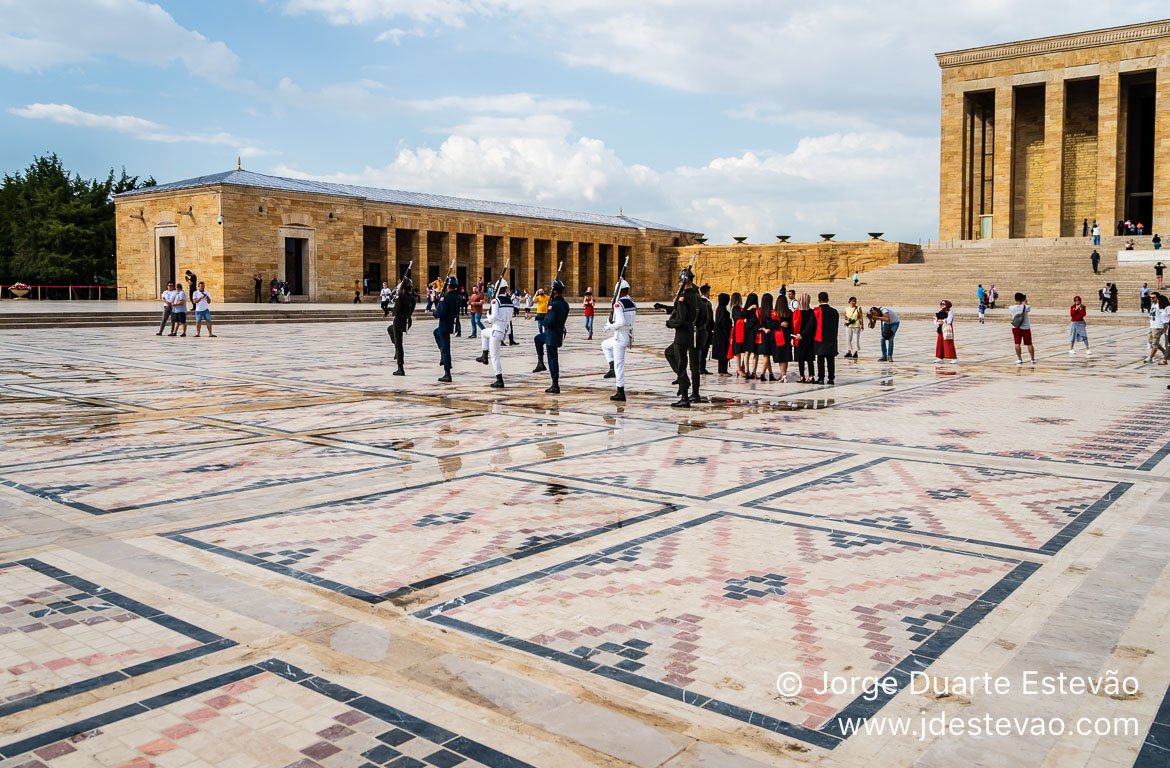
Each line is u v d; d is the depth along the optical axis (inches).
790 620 221.0
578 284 3410.4
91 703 176.4
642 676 189.8
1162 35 2583.7
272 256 2453.2
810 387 749.3
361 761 155.5
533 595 238.7
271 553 274.7
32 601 232.2
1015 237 2999.5
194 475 386.0
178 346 1173.1
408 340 1347.2
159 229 2514.8
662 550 279.1
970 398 673.6
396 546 282.5
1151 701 177.0
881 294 2522.1
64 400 629.0
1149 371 884.0
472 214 3019.2
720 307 852.0
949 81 2925.7
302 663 195.2
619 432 507.8
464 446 460.1
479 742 161.9
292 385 732.7
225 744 161.2
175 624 217.2
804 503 340.5
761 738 163.9
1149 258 2322.8
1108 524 310.3
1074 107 2918.3
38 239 3166.8
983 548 281.6
